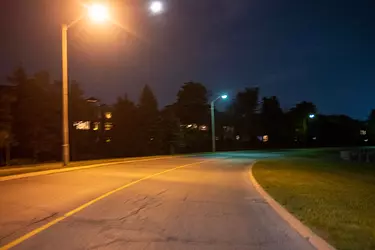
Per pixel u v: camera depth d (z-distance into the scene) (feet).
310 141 352.08
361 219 33.30
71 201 39.88
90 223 30.45
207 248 24.75
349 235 27.48
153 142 209.36
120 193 46.70
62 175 65.41
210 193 49.85
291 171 87.20
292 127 338.13
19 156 152.25
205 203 41.96
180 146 231.09
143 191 49.24
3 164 130.93
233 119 301.84
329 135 367.86
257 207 40.50
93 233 27.35
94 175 66.80
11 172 64.28
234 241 26.66
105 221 31.37
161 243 25.48
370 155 195.31
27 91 144.25
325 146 359.05
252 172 81.87
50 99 152.46
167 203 41.14
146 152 203.82
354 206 40.73
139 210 36.60
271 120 318.24
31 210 34.63
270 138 321.52
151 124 206.80
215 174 76.89
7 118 132.87
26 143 148.46
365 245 24.85
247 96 306.35
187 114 250.98
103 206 37.91
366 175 94.84
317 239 26.58
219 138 282.56
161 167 90.38
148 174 72.13
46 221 30.50
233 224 32.04
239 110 306.76
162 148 213.66
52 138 153.48
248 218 34.65
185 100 254.27
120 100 204.13
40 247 23.58
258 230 30.09
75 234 26.94
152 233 27.96
